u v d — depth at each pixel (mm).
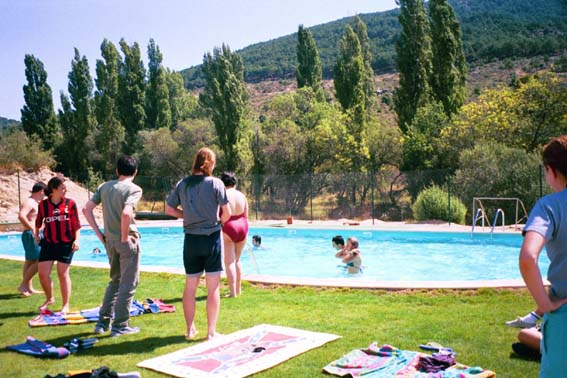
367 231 19750
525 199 19906
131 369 4594
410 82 30703
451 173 25109
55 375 4367
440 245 17281
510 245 16734
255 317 6359
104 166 44938
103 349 5211
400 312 6461
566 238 2352
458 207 20984
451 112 29328
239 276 7867
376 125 34125
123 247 5750
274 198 26734
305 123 36969
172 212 5547
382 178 25422
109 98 45031
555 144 2467
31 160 34406
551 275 2426
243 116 38156
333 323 5977
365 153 30625
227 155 34844
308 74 52312
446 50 29156
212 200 5496
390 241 18422
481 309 6539
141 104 45406
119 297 5789
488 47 91438
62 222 6836
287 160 33031
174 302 7434
